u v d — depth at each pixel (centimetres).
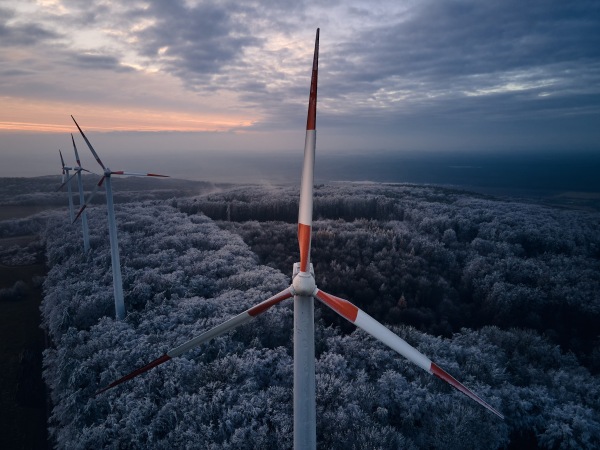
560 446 3016
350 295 6344
